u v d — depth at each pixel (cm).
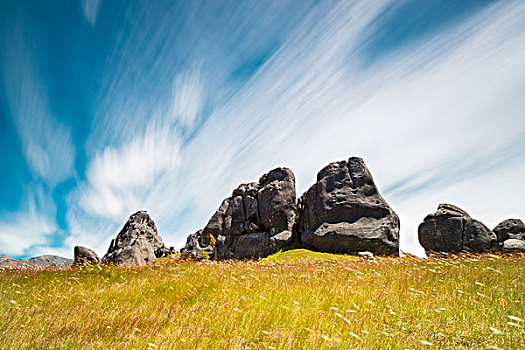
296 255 2886
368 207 3077
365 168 3331
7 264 1449
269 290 833
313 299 729
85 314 634
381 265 1384
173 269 1362
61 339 504
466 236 2934
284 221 3538
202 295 790
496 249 2827
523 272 1011
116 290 870
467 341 504
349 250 2933
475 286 822
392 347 470
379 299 716
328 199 3259
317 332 517
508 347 470
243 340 497
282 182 3734
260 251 3425
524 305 642
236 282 999
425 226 3133
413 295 753
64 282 1002
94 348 468
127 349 456
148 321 585
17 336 511
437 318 604
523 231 3003
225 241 3784
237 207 3884
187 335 505
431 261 1531
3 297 770
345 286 878
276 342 487
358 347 461
